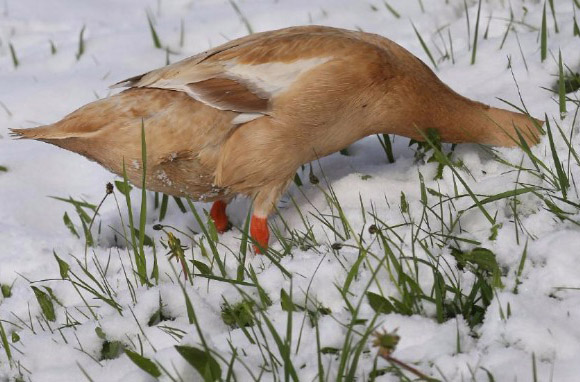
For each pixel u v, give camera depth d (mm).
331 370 7113
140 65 15039
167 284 8922
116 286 9867
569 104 11414
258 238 10172
